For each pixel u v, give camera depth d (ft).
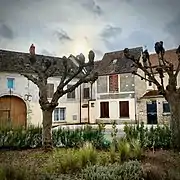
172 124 37.35
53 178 21.43
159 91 38.42
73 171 24.54
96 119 112.88
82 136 41.55
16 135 40.86
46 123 38.45
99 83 114.11
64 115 108.88
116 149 33.58
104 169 22.31
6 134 40.50
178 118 37.24
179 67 39.88
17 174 20.48
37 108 101.86
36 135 42.42
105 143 39.50
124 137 38.55
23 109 99.09
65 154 29.40
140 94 106.52
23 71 73.51
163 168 23.22
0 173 20.22
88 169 22.85
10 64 98.12
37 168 25.68
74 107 112.47
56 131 42.63
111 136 44.75
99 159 28.04
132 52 108.88
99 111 112.88
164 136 39.24
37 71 41.09
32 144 41.91
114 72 110.22
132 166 22.95
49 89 102.68
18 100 98.17
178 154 32.65
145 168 23.02
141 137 38.01
